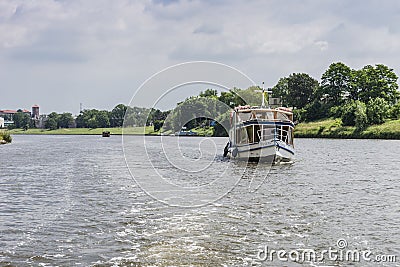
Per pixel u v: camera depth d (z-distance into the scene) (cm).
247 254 1700
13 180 3856
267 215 2308
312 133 12762
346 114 12625
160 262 1620
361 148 7869
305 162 5212
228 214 2334
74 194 3034
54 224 2167
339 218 2239
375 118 12169
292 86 18125
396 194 2945
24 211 2477
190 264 1599
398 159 5641
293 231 2000
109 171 4497
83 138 16238
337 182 3509
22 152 8000
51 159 6284
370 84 17000
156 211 2422
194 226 2092
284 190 3098
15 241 1881
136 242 1852
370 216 2286
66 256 1691
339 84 17338
